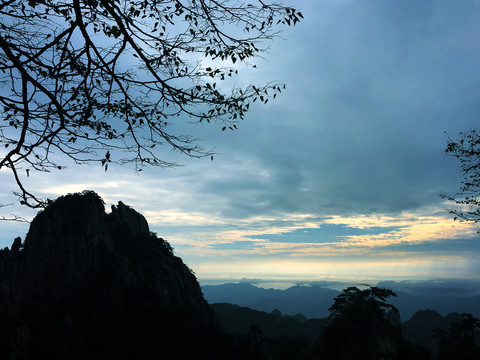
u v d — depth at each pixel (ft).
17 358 280.51
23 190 24.09
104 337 355.36
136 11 26.86
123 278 437.99
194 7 26.25
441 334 363.97
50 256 420.36
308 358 437.17
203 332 422.82
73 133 26.27
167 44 26.27
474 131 45.11
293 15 26.16
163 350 372.99
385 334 266.36
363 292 298.97
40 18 25.44
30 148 24.18
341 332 294.87
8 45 21.98
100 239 472.03
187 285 517.55
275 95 28.91
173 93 27.12
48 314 374.02
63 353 321.93
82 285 414.41
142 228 567.59
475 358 255.70
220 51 27.66
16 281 396.98
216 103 28.19
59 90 26.16
